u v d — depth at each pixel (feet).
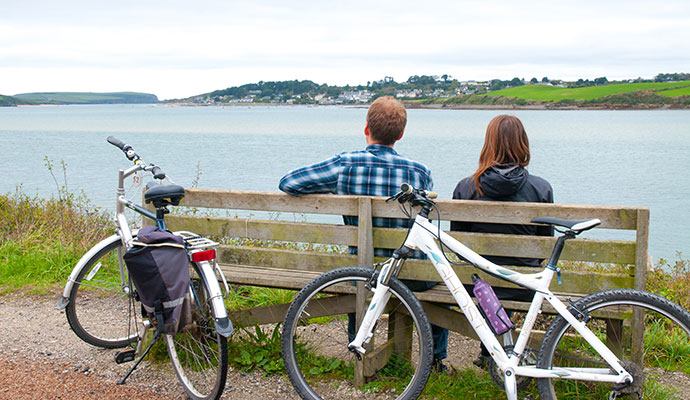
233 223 12.21
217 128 320.50
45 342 13.64
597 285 10.54
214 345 10.83
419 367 10.31
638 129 320.09
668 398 11.34
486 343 9.98
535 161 125.08
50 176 78.64
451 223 11.66
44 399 10.80
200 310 10.68
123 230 12.09
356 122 447.42
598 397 10.51
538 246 10.66
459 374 12.03
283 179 11.62
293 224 11.88
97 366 12.41
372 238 11.39
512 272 10.02
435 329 12.21
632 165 115.34
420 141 192.54
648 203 67.00
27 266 19.25
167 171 89.86
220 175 84.48
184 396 11.22
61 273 18.92
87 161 106.11
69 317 12.82
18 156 118.01
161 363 12.47
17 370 12.04
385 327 13.76
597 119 541.75
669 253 41.24
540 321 15.51
